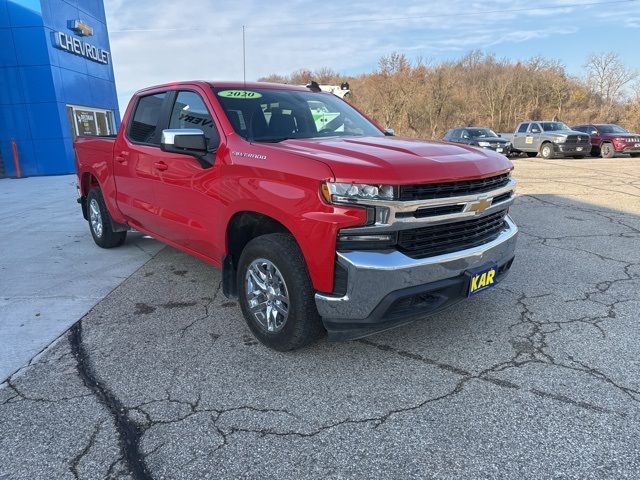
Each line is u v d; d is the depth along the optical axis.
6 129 16.98
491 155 3.53
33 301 4.52
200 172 3.79
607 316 3.92
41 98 16.95
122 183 5.15
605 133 22.30
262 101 4.06
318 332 3.23
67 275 5.28
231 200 3.46
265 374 3.15
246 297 3.52
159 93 4.67
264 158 3.22
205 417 2.71
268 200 3.12
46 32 16.56
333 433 2.56
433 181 2.87
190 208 4.00
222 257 3.73
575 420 2.61
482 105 48.94
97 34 20.50
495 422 2.61
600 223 7.40
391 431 2.56
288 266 3.09
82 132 19.31
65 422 2.69
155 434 2.57
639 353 3.31
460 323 3.83
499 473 2.25
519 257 5.59
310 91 4.70
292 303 3.13
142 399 2.90
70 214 9.12
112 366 3.29
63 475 2.29
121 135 5.14
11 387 3.06
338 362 3.28
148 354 3.45
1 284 5.02
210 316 4.11
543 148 21.81
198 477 2.26
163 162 4.28
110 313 4.21
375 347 3.47
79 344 3.63
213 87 4.05
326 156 2.99
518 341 3.52
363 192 2.76
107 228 6.07
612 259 5.46
